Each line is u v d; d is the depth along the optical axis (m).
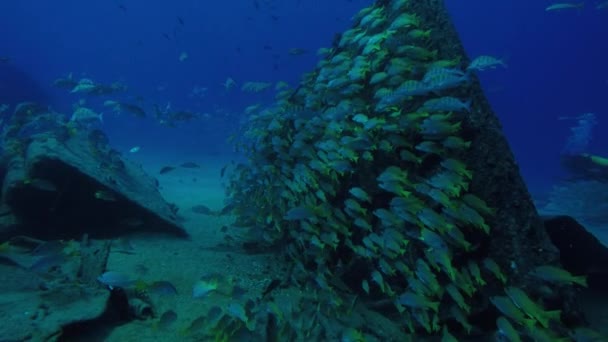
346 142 5.29
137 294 5.14
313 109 6.42
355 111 5.61
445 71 4.51
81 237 7.77
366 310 5.21
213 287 4.46
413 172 5.28
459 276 4.23
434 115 4.68
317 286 5.50
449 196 4.69
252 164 7.88
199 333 4.55
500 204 4.75
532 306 3.66
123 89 11.93
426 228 4.41
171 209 9.95
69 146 9.25
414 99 5.48
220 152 30.83
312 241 5.41
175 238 8.37
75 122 11.77
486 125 4.95
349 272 5.75
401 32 6.02
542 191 19.62
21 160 8.69
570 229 6.50
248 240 7.77
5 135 13.06
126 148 28.67
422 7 6.00
